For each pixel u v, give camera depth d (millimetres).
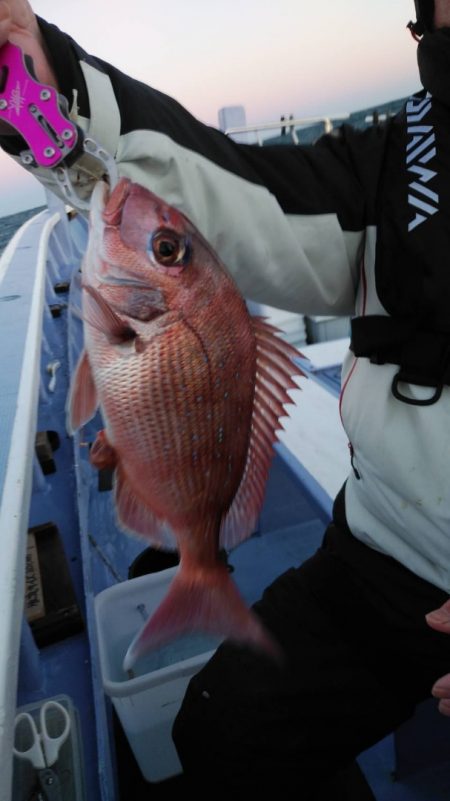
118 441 489
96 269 477
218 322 482
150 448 490
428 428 646
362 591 786
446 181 640
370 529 771
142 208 471
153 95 585
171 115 589
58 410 1587
